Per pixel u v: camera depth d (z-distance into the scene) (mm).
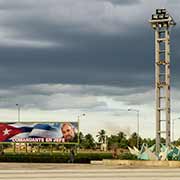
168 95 82812
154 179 37812
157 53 83938
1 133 110438
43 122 109438
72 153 80938
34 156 85750
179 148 70562
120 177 39469
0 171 47438
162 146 76438
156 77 83812
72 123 107750
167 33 83938
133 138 189375
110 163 69125
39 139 109188
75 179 37562
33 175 41562
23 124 110000
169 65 83375
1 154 96625
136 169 52406
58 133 108312
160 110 83562
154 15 84688
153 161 66062
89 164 69000
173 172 46500
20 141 109812
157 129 82875
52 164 68500
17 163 73250
